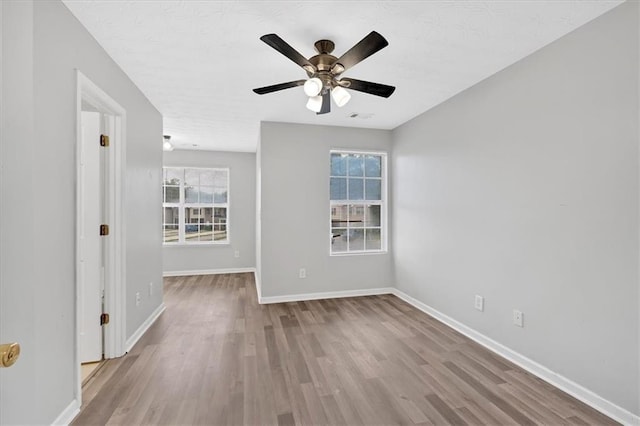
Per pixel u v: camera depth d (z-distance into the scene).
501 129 2.47
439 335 2.84
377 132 4.28
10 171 0.84
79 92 1.77
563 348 1.98
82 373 2.14
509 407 1.78
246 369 2.20
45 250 1.48
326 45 2.00
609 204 1.73
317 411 1.74
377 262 4.29
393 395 1.89
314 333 2.87
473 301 2.77
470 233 2.81
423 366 2.26
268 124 3.88
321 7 1.69
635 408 1.62
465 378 2.10
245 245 5.89
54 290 1.55
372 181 4.41
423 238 3.56
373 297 4.13
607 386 1.74
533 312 2.19
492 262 2.56
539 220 2.15
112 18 1.77
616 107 1.70
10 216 0.84
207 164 5.71
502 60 2.31
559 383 2.00
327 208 4.09
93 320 2.31
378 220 4.46
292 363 2.29
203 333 2.88
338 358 2.38
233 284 4.91
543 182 2.12
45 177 1.48
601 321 1.78
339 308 3.65
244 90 2.86
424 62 2.34
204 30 1.90
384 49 2.15
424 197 3.54
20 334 0.88
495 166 2.53
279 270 3.92
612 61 1.71
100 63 2.06
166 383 2.01
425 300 3.52
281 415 1.70
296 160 3.98
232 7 1.68
